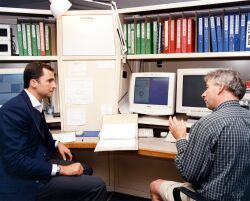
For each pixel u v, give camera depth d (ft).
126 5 9.46
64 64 7.57
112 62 7.48
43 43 7.59
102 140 6.43
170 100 7.07
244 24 6.22
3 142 5.24
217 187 4.17
